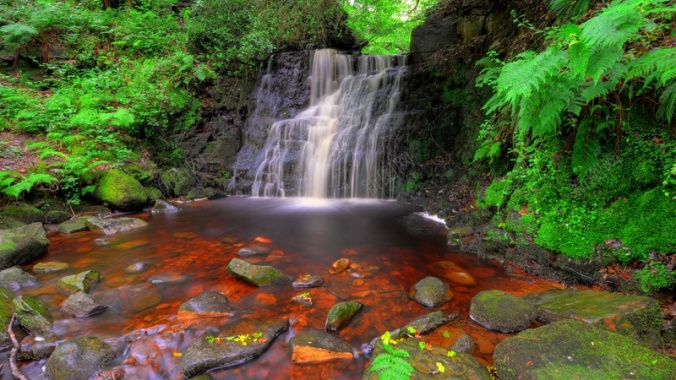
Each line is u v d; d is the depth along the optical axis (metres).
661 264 3.41
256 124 10.59
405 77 9.87
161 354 2.98
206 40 11.70
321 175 9.12
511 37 7.59
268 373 2.77
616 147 3.96
